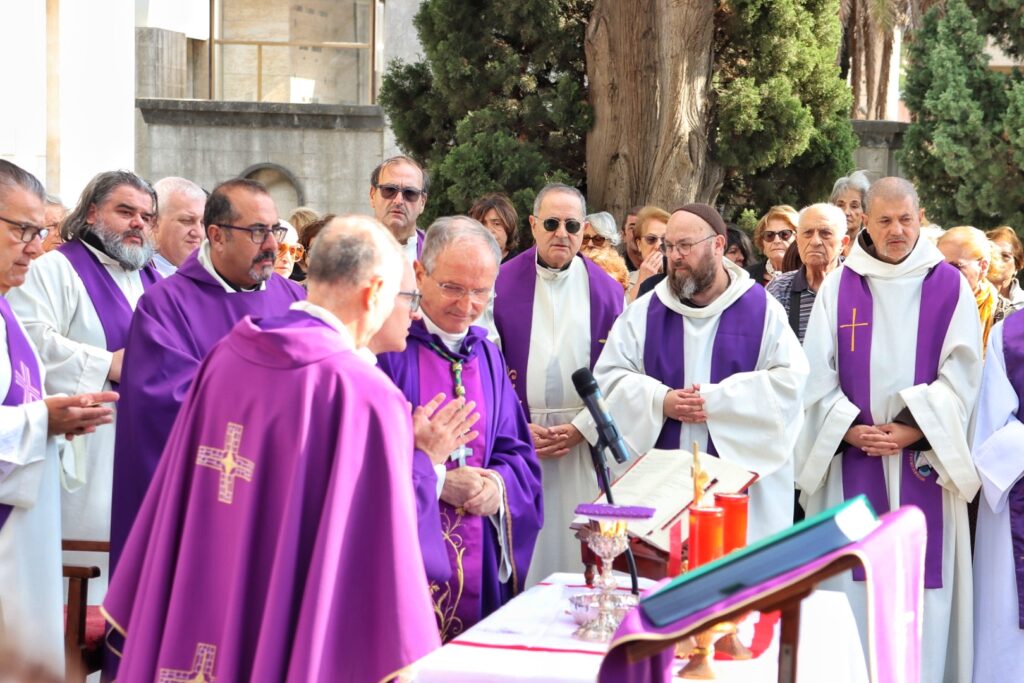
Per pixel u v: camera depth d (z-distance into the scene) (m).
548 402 5.30
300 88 23.25
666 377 4.82
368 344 3.12
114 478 4.15
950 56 14.80
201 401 2.91
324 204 17.58
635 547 3.51
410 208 5.69
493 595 3.80
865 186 6.83
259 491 2.76
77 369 4.73
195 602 2.82
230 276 4.32
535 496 3.96
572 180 13.36
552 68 13.70
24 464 3.83
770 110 12.75
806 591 2.03
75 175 11.29
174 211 5.38
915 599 2.58
